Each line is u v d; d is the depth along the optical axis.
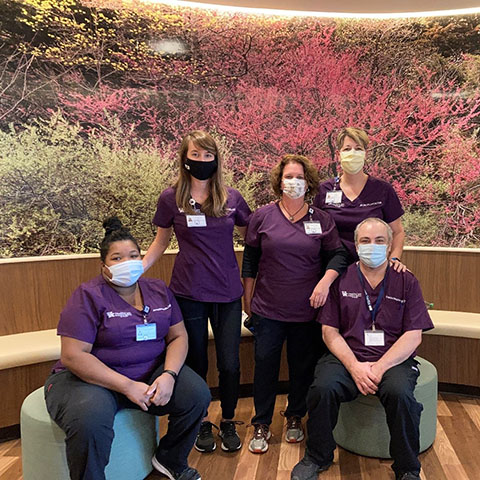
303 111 3.19
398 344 1.92
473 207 3.07
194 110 3.07
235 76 3.11
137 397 1.72
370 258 1.93
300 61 3.14
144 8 2.91
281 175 2.13
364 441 2.05
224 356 2.09
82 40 2.79
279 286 2.08
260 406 2.18
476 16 2.95
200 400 1.81
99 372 1.70
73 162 2.83
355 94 3.17
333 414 1.87
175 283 2.11
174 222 2.11
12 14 2.61
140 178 3.01
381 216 2.29
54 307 2.77
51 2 2.70
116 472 1.79
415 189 3.17
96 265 2.87
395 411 1.77
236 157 3.17
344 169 2.22
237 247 3.23
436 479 1.88
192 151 1.99
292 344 2.20
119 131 2.93
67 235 2.86
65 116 2.79
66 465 1.71
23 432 1.78
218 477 1.92
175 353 1.90
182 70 3.03
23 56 2.65
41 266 2.72
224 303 2.10
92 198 2.91
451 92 3.04
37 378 2.33
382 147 3.19
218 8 3.03
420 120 3.11
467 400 2.62
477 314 2.96
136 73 2.94
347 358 1.92
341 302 2.03
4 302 2.63
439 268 3.07
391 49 3.11
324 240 2.10
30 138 2.71
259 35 3.09
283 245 2.05
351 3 2.86
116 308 1.80
